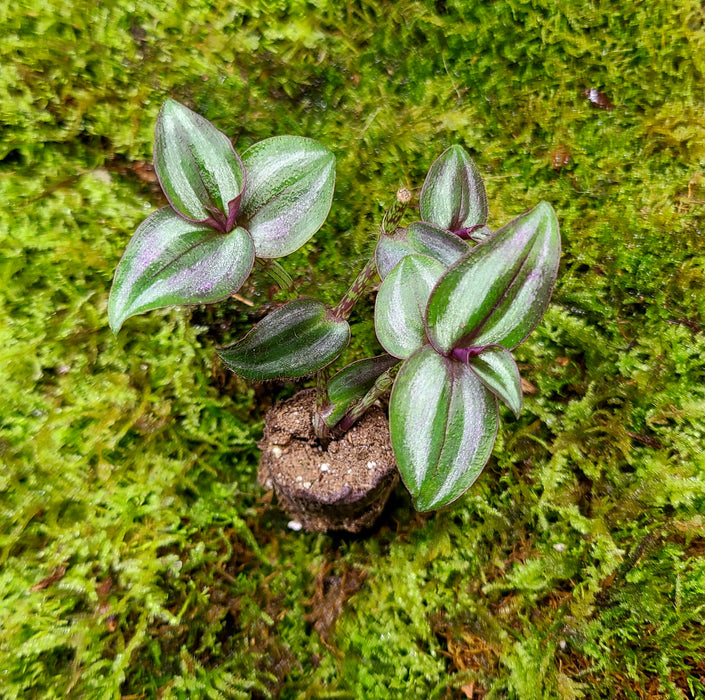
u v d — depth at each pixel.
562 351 0.24
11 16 0.20
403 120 0.24
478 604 0.22
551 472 0.23
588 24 0.23
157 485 0.21
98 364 0.21
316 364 0.18
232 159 0.16
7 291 0.20
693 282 0.23
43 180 0.21
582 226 0.24
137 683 0.19
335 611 0.22
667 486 0.21
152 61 0.21
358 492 0.20
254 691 0.20
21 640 0.18
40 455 0.20
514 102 0.24
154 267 0.15
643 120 0.24
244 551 0.23
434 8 0.23
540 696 0.20
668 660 0.20
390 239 0.17
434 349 0.15
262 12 0.22
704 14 0.23
